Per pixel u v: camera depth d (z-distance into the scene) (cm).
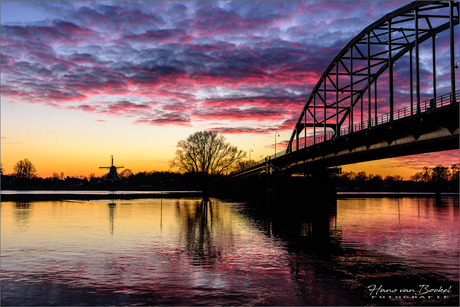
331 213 7188
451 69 3875
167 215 6334
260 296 2058
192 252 3161
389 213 7269
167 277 2395
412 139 4025
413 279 2391
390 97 5750
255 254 3111
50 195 12206
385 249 3375
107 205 8781
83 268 2594
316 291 2147
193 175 13825
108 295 2052
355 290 2172
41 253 3056
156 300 1981
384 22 6072
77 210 7212
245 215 6550
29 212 6725
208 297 2033
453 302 1994
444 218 6272
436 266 2734
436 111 3409
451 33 3916
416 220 5906
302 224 5284
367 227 4988
